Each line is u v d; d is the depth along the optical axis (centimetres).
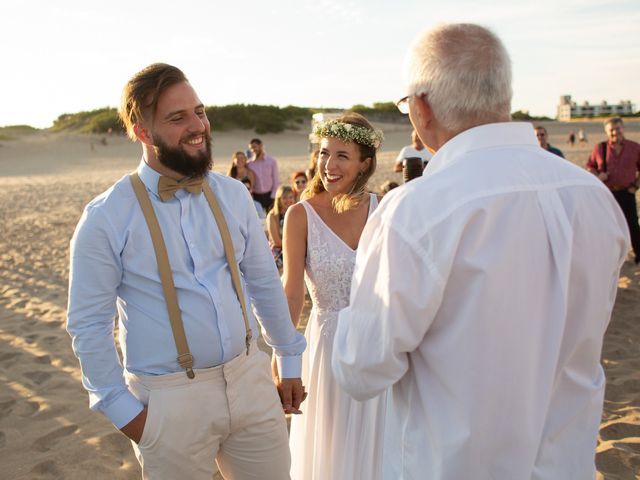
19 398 379
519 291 126
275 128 7188
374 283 131
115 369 180
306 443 244
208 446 186
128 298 181
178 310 178
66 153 5278
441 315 130
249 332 193
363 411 224
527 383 129
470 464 130
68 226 1160
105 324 179
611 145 646
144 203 178
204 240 185
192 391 180
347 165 237
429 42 134
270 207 884
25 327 530
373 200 253
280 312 214
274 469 201
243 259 205
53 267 789
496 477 131
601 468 280
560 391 139
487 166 129
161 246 177
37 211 1427
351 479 225
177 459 181
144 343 180
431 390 136
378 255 131
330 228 243
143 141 178
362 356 133
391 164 2334
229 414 186
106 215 174
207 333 181
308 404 243
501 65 130
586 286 133
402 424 147
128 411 177
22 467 300
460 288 126
